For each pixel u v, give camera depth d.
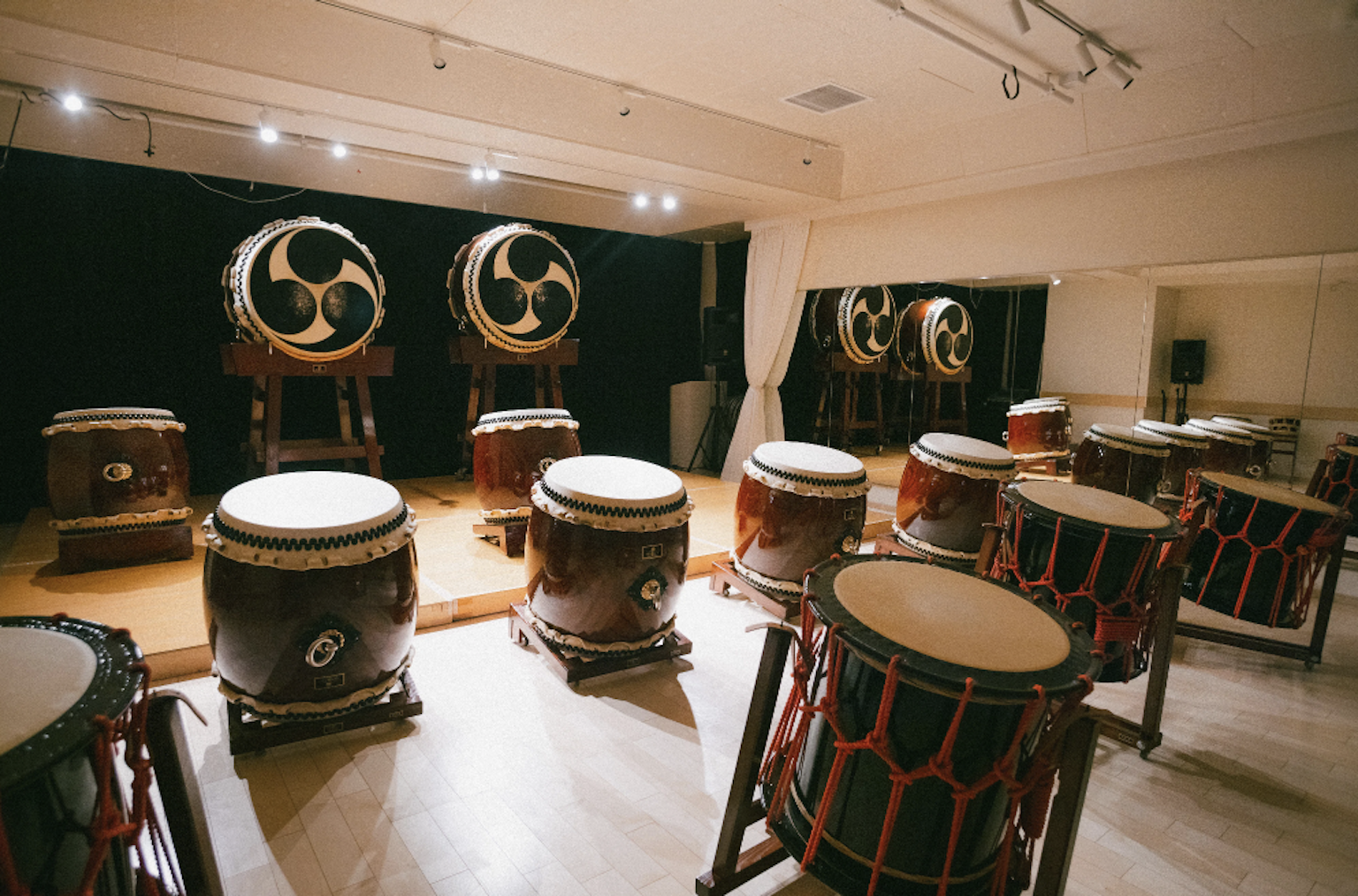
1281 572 2.77
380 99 3.32
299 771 2.04
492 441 3.68
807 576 1.52
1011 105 4.20
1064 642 1.34
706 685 2.67
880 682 1.29
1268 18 3.08
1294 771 2.26
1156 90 3.75
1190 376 4.01
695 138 4.37
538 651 2.89
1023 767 1.31
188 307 4.74
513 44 3.43
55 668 1.09
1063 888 1.31
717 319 6.57
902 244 5.21
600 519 2.46
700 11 3.03
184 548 3.47
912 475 3.83
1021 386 4.73
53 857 0.98
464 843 1.77
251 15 2.97
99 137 3.97
